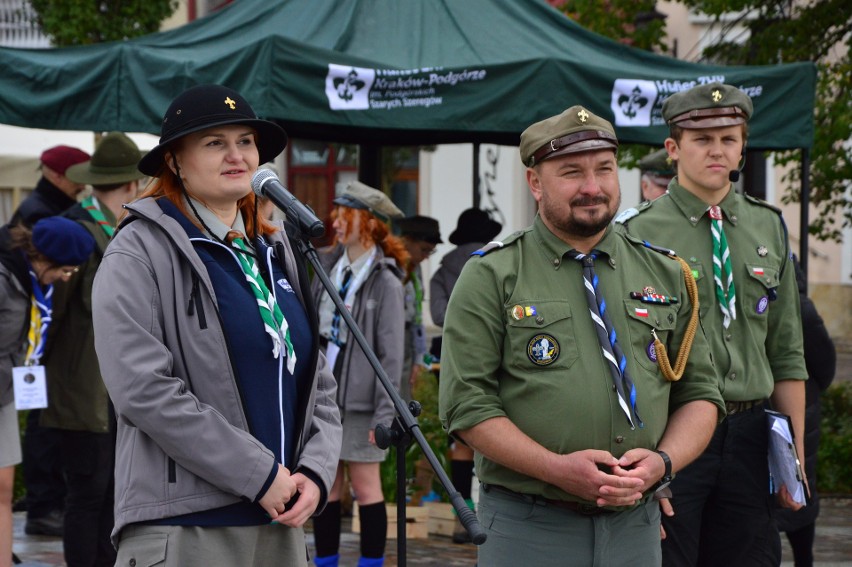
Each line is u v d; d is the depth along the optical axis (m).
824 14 12.25
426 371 9.93
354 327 3.97
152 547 3.59
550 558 4.11
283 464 3.76
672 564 4.97
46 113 7.61
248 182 3.82
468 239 9.34
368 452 6.91
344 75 7.24
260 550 3.77
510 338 4.11
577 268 4.17
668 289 4.30
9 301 5.84
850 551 8.28
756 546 5.09
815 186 12.89
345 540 8.40
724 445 4.99
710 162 5.08
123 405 3.55
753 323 5.06
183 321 3.65
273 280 3.90
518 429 4.08
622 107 7.80
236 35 8.11
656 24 12.97
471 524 3.63
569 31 8.59
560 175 4.10
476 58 7.83
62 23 13.59
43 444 8.36
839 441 11.04
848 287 23.88
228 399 3.66
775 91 8.12
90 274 6.52
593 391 4.04
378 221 7.04
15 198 13.75
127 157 6.99
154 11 14.23
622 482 3.88
